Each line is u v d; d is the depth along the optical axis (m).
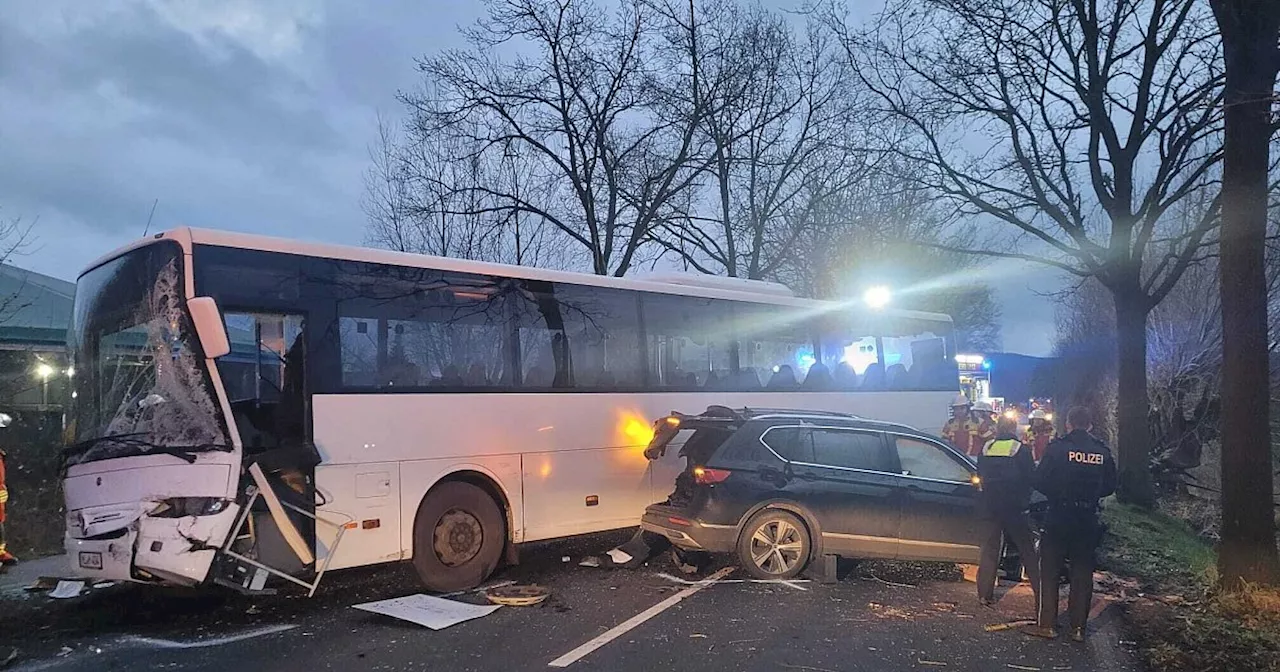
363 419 7.99
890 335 14.13
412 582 8.89
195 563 6.81
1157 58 14.61
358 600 8.15
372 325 8.23
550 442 9.52
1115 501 15.40
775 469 8.88
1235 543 8.00
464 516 8.72
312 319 7.79
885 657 6.38
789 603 7.96
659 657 6.32
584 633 6.95
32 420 13.17
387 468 8.10
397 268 8.52
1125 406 15.47
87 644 6.73
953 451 9.36
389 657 6.32
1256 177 8.06
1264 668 6.26
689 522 8.81
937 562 9.52
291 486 7.46
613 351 10.38
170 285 7.17
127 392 7.29
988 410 15.63
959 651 6.57
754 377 12.00
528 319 9.58
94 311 7.64
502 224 20.66
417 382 8.48
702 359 11.41
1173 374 21.77
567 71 19.72
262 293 7.51
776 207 22.12
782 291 12.91
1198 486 19.03
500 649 6.52
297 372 7.61
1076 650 6.68
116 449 7.12
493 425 9.02
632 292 10.71
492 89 19.73
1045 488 7.08
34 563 10.46
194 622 7.36
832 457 9.10
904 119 16.58
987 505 7.99
